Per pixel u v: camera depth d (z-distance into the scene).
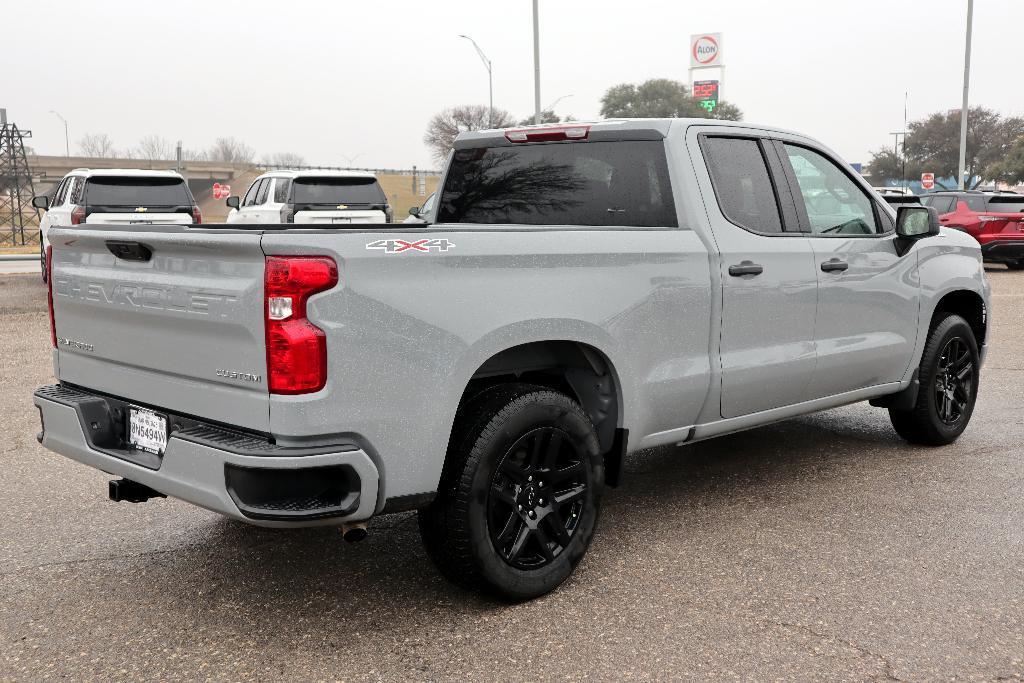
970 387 6.18
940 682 3.11
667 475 5.53
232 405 3.21
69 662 3.29
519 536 3.69
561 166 4.83
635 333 4.09
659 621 3.58
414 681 3.14
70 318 3.95
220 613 3.68
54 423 3.90
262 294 3.06
